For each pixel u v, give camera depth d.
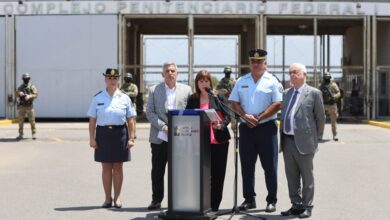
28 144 17.25
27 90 18.23
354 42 31.89
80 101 25.91
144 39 33.81
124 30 25.78
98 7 25.67
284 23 29.58
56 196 9.60
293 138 8.02
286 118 8.06
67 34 25.78
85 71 25.84
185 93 8.53
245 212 8.37
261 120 8.34
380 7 26.06
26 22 25.78
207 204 7.80
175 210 7.71
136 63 33.03
